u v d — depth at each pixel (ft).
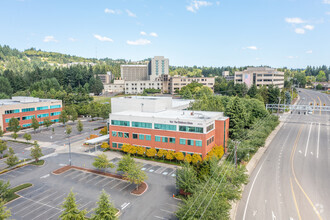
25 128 314.35
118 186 148.05
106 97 616.80
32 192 140.26
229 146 193.77
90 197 133.90
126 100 247.50
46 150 223.51
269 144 234.79
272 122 273.75
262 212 116.67
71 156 205.98
